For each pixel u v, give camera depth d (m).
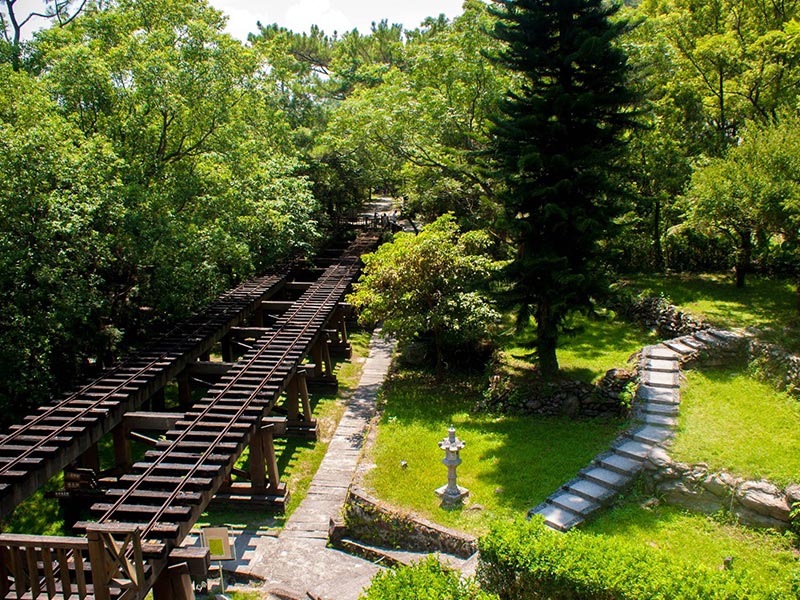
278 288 22.81
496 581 7.82
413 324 15.89
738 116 22.28
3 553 7.15
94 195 14.38
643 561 7.30
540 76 13.62
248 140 20.38
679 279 19.81
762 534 9.29
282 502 12.15
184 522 8.25
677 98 20.86
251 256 21.27
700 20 22.56
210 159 18.30
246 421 11.35
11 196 13.10
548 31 13.21
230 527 11.64
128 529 7.48
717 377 13.31
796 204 13.00
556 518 9.92
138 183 16.44
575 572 7.18
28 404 14.73
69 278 14.43
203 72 17.61
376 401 16.86
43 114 14.62
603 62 12.88
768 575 8.42
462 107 19.50
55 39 18.39
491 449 12.73
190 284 16.91
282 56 26.19
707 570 7.10
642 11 24.53
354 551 10.77
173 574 7.76
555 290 13.56
